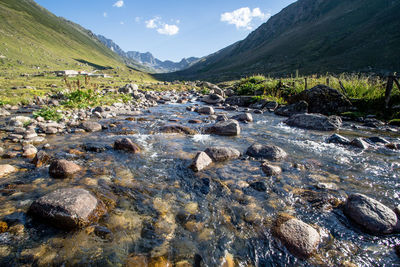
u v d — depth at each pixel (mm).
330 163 5215
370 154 5828
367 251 2615
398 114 9961
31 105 13688
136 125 9312
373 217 2971
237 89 23344
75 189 3441
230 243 2729
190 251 2602
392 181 4297
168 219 3148
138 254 2533
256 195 3793
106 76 84375
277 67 96750
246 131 8594
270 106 14570
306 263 2463
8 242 2654
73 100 14359
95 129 8250
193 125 9469
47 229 2885
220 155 5418
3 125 8555
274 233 2863
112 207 3395
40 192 3768
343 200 3625
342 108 11781
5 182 4074
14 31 141000
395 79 10172
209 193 3859
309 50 102188
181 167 4945
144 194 3799
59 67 112688
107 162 5191
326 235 2855
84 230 2873
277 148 5742
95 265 2383
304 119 9469
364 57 70312
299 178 4426
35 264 2371
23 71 75062
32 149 5633
